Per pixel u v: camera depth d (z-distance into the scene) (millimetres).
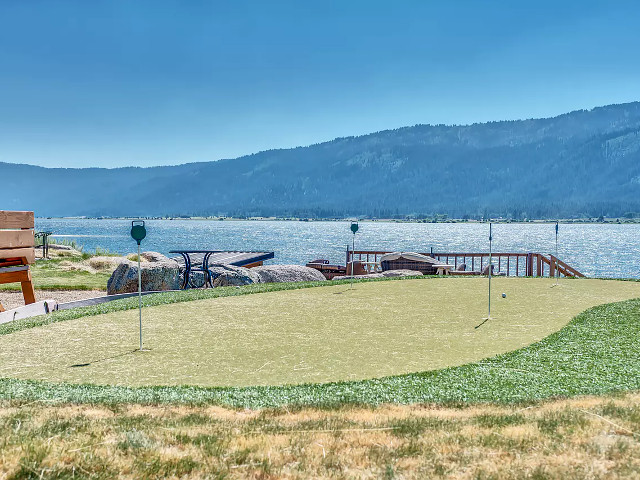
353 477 3326
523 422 4379
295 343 7215
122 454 3602
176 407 4797
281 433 4133
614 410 4562
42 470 3277
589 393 5332
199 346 7066
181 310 9672
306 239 104500
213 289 12461
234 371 5996
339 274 22812
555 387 5535
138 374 5895
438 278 14812
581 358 6609
